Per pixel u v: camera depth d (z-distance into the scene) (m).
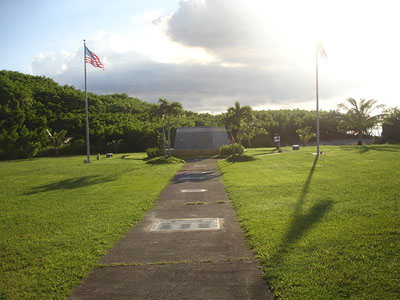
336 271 4.72
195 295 4.32
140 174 18.80
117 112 70.88
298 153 28.19
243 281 4.66
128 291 4.50
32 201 11.37
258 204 9.41
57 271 5.20
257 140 55.16
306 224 7.07
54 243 6.59
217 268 5.13
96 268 5.31
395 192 9.72
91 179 16.92
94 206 10.07
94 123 57.84
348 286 4.30
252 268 5.08
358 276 4.53
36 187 14.84
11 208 10.29
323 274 4.65
